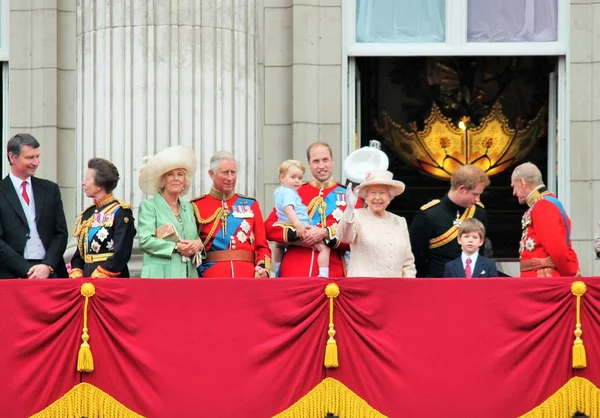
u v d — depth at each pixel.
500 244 65.44
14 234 48.81
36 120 60.19
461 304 45.00
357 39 59.56
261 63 58.81
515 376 44.78
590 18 58.75
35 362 45.00
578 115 58.62
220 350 45.00
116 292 45.22
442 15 59.59
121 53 54.91
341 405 44.81
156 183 47.75
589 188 58.50
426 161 64.69
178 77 54.81
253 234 48.62
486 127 64.56
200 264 47.97
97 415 44.91
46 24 60.28
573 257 46.94
